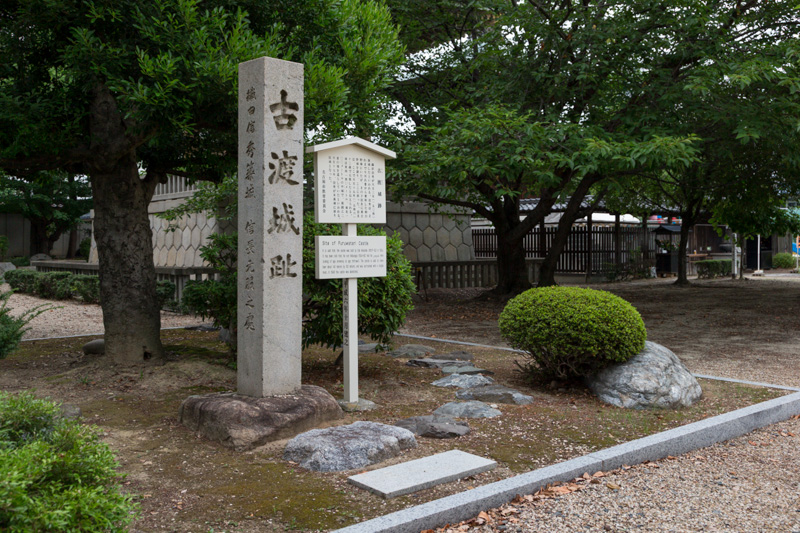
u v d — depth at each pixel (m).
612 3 11.46
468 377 6.65
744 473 4.29
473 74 14.06
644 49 11.11
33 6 5.90
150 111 5.78
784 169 13.38
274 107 5.02
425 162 10.97
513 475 4.05
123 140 6.59
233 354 7.12
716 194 16.50
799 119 9.55
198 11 6.34
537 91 12.05
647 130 10.52
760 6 12.02
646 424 5.19
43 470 2.20
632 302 15.31
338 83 6.20
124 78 6.21
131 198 6.95
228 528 3.22
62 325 11.16
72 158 6.68
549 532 3.32
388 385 6.60
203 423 4.79
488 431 4.98
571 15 11.90
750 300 15.66
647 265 24.27
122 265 6.87
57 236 28.80
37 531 2.00
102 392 6.07
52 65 6.82
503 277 15.70
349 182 5.73
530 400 5.91
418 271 17.28
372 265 5.85
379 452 4.26
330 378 6.92
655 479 4.13
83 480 2.40
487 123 9.91
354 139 5.66
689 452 4.77
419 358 8.01
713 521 3.49
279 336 5.08
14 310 12.95
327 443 4.25
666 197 20.30
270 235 5.00
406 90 14.45
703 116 11.14
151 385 6.30
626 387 5.86
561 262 23.02
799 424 5.57
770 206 17.89
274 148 5.02
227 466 4.16
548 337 6.08
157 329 7.11
